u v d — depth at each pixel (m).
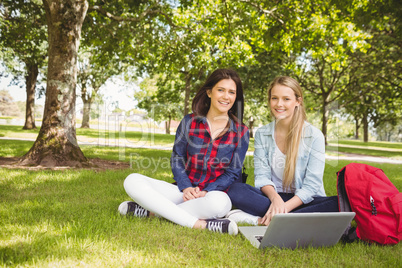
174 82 24.28
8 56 18.75
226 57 10.85
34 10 10.23
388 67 15.76
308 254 1.98
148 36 10.50
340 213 2.00
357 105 22.16
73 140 6.30
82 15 6.62
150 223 2.44
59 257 1.72
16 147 9.15
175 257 1.79
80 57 23.89
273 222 1.87
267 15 9.70
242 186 2.67
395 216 2.14
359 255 1.96
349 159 10.55
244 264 1.74
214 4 10.18
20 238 1.97
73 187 3.93
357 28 9.27
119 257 1.74
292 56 17.48
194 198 2.55
